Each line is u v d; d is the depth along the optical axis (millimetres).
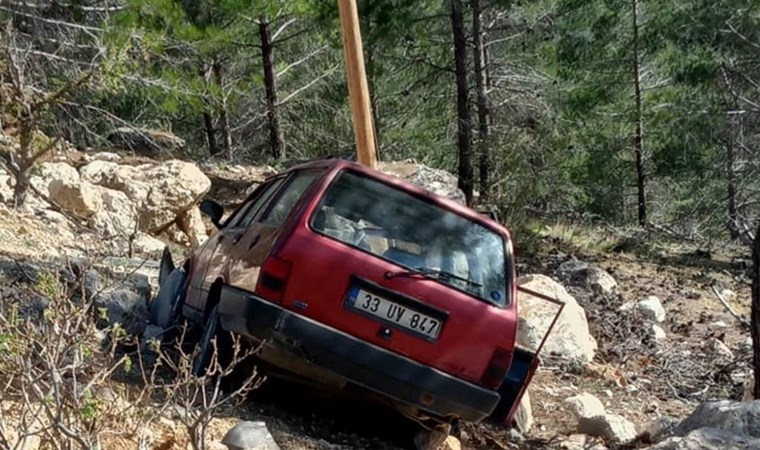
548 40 27062
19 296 6633
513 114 26000
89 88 15516
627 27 29156
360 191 6609
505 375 6441
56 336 4367
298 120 32781
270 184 7723
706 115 25922
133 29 16719
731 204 27125
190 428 4508
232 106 27531
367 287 6258
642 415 9352
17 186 12602
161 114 27797
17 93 12906
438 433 6902
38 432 4191
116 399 4738
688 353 12375
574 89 29234
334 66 31703
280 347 6184
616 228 26875
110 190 13969
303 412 7109
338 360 6191
